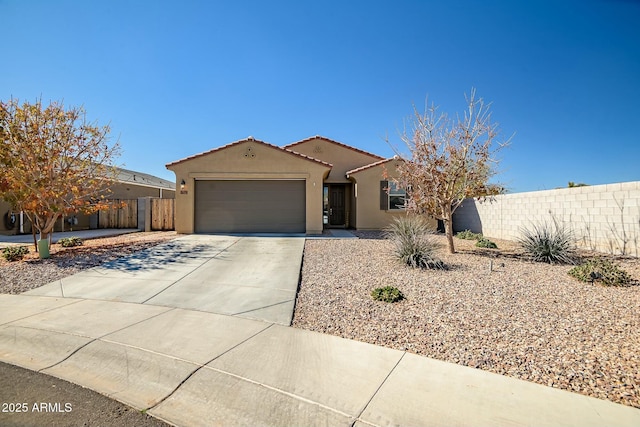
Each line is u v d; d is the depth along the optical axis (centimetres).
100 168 1195
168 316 540
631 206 916
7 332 477
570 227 1095
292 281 733
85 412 302
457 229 1758
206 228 1498
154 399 322
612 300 578
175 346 429
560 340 425
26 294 666
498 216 1445
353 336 456
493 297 602
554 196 1159
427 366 371
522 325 475
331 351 411
